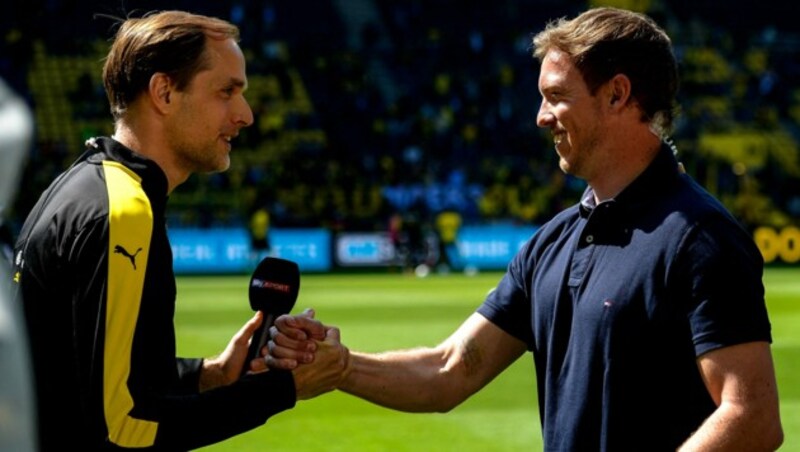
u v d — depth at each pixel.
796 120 41.41
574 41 3.24
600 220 3.22
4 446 1.53
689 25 44.12
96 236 2.90
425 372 3.76
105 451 2.87
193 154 3.25
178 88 3.19
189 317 18.34
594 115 3.24
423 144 38.44
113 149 3.10
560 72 3.27
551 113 3.31
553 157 38.25
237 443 8.36
